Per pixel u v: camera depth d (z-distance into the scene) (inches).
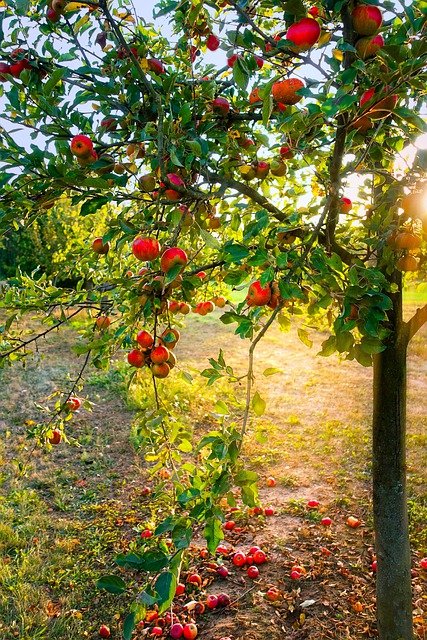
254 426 268.1
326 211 70.5
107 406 293.3
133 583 152.6
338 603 143.2
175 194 77.5
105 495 203.6
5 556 165.3
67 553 167.0
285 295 63.8
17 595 147.3
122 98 82.4
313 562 161.5
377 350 74.2
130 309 95.8
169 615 138.6
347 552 167.0
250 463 230.4
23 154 68.7
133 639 132.9
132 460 231.5
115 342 97.3
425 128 56.2
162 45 108.3
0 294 110.1
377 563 121.6
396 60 56.6
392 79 58.3
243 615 139.6
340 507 194.4
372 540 173.3
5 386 323.0
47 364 368.5
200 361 388.8
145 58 89.4
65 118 77.1
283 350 426.9
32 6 89.3
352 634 132.0
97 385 324.8
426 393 309.0
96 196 71.2
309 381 345.1
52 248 569.9
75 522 184.4
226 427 74.2
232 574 157.8
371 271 69.9
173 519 65.0
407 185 80.1
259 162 94.7
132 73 81.3
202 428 263.1
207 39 98.3
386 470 116.6
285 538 175.3
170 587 56.3
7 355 109.7
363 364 76.0
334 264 68.1
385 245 86.8
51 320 113.6
